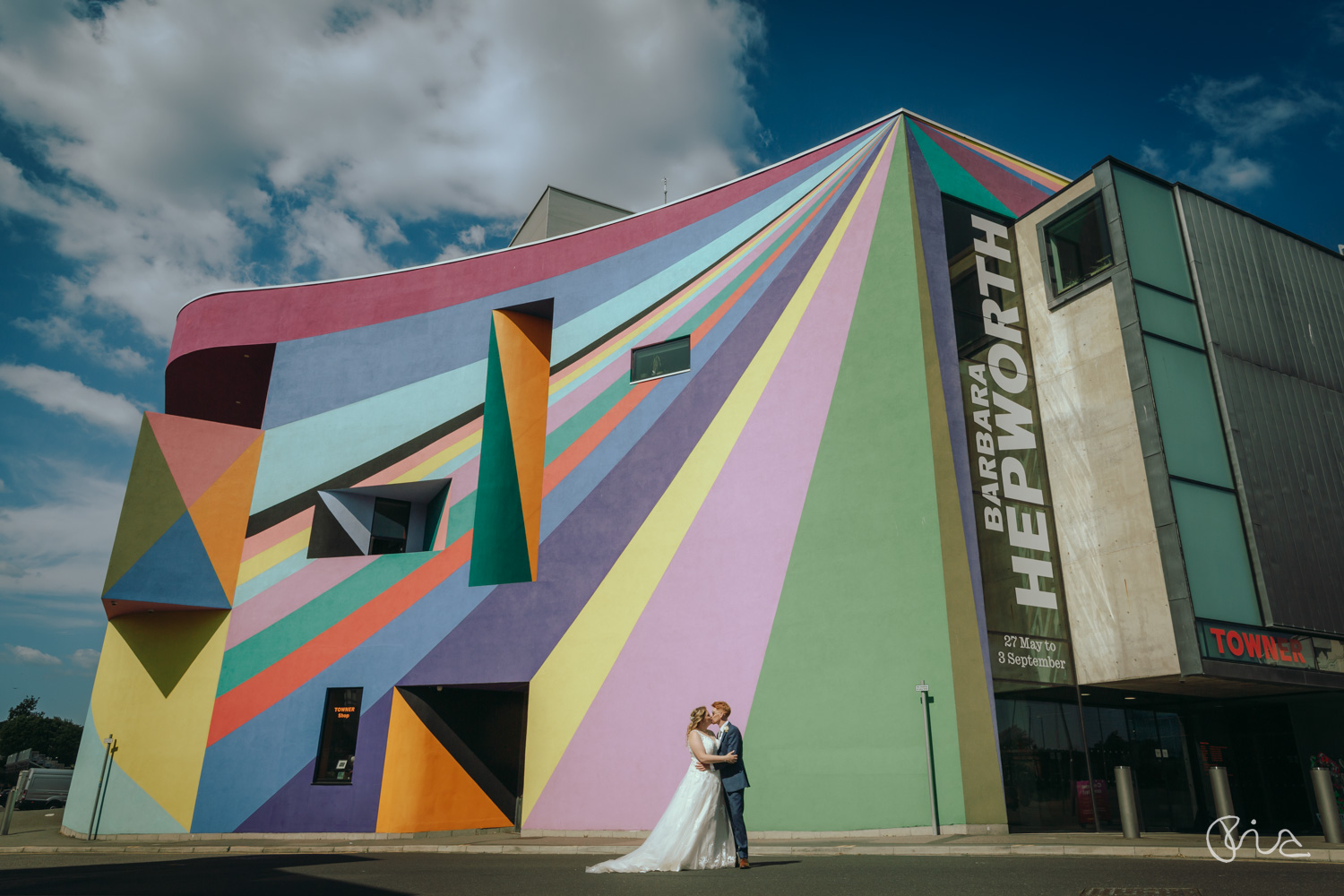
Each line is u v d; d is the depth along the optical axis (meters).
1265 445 14.12
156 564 17.92
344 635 17.67
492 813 17.39
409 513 20.02
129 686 18.19
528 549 17.80
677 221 18.36
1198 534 13.10
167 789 17.23
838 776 13.23
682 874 8.23
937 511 13.84
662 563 15.77
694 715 8.95
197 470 18.89
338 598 17.98
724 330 16.88
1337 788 14.23
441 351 19.64
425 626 17.28
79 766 18.81
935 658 13.16
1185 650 12.43
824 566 14.35
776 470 15.32
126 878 9.11
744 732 14.02
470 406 19.02
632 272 18.39
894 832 12.63
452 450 18.77
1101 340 14.52
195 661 18.06
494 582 17.27
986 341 15.45
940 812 12.49
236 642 18.08
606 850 12.27
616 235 18.92
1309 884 6.81
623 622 15.73
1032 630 13.82
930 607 13.41
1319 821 14.29
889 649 13.48
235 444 19.44
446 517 18.23
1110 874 7.66
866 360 15.23
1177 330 14.32
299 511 19.05
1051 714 13.51
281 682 17.61
